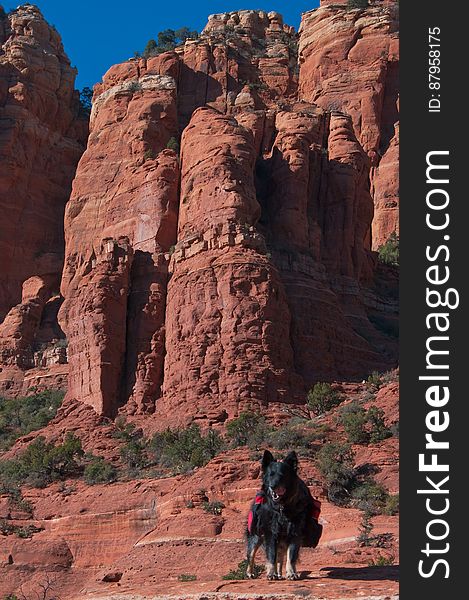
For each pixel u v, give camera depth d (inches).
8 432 2773.1
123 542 1903.3
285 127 3265.3
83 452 2320.4
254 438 2135.8
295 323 2677.2
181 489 1871.3
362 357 2755.9
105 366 2655.0
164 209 2987.2
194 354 2549.2
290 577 598.9
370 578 617.3
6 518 2043.6
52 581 1872.5
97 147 3538.4
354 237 3186.5
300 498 602.5
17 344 3257.9
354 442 2023.9
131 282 2829.7
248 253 2647.6
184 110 3639.3
